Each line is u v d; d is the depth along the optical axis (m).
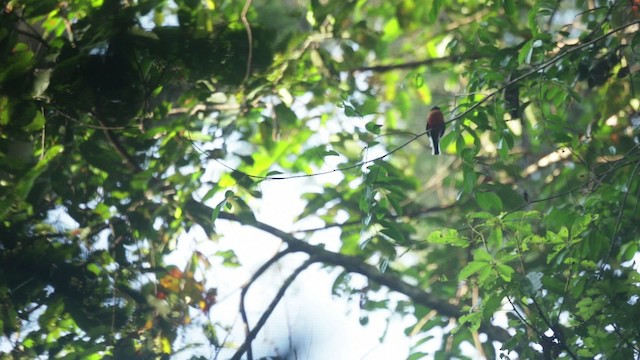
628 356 10.23
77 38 11.63
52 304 11.80
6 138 11.23
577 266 10.56
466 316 10.44
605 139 13.45
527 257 12.77
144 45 11.62
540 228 13.22
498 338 13.57
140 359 12.03
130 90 11.55
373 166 10.63
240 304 13.16
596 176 11.69
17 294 11.71
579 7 13.87
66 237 12.09
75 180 12.25
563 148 12.28
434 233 10.46
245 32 12.41
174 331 12.24
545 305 11.26
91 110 11.54
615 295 10.30
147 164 12.71
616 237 11.27
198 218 12.82
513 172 13.69
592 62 11.62
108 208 12.26
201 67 12.11
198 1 12.16
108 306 12.03
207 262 12.62
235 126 13.37
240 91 12.84
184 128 12.83
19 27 12.71
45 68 11.30
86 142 11.98
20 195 11.11
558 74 11.66
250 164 13.27
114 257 12.28
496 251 11.01
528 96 11.86
